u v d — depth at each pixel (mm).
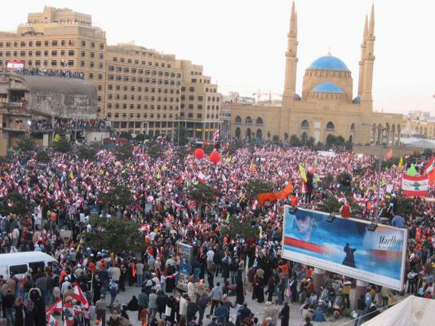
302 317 40938
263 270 44375
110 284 40094
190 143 182000
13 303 34719
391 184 92312
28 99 178125
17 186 71000
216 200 76438
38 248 45781
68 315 31891
